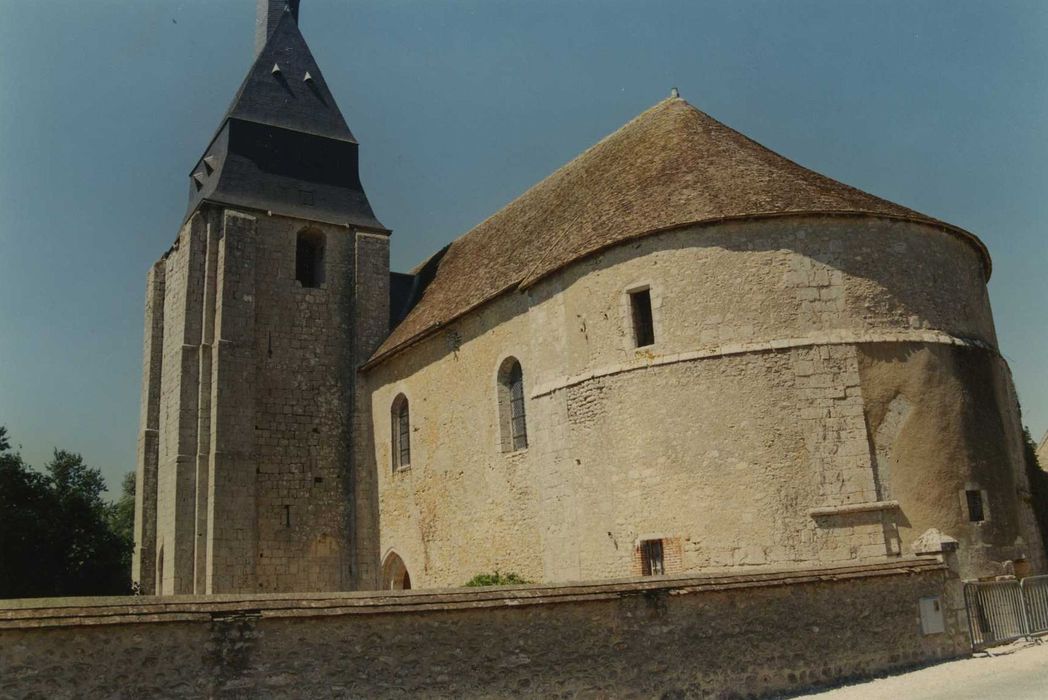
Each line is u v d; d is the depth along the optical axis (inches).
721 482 655.1
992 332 785.6
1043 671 467.5
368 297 1172.5
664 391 685.9
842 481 640.4
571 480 738.8
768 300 678.5
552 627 393.1
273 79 1250.6
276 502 1051.3
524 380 811.4
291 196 1182.9
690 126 850.1
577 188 949.8
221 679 316.8
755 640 454.0
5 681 281.0
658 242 714.8
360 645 346.0
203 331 1061.8
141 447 1146.0
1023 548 685.3
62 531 1094.4
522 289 820.6
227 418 1024.9
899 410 664.4
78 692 291.9
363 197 1246.9
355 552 1066.1
